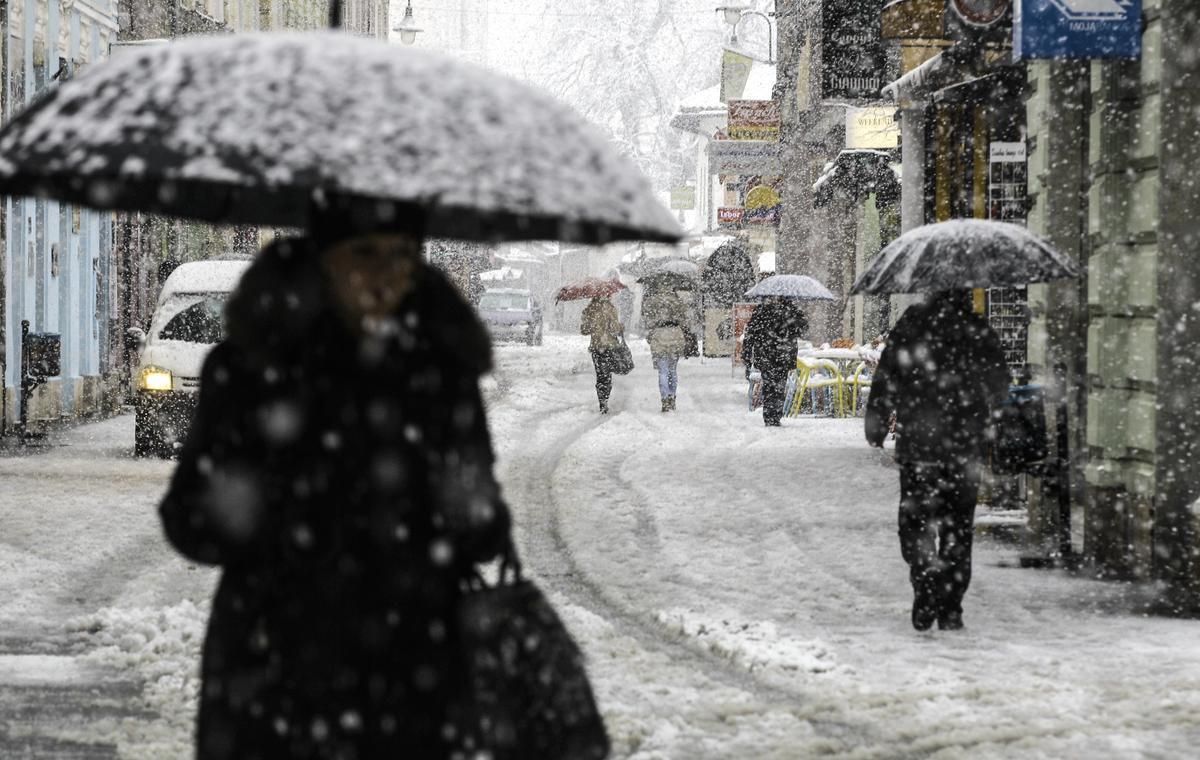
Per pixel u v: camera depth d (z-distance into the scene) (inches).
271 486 278.8
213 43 281.4
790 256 4480.8
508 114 276.7
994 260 768.3
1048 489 961.5
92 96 273.0
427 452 281.4
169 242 3004.4
